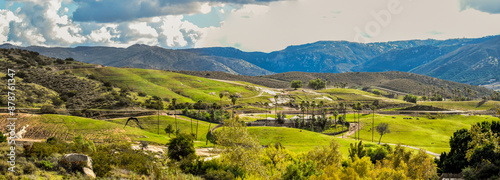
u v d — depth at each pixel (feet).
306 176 157.48
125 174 129.80
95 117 554.87
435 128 583.99
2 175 95.04
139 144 334.03
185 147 209.15
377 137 531.91
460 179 178.40
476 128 165.58
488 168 154.81
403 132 547.49
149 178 131.85
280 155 201.98
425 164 197.88
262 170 159.63
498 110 165.17
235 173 156.46
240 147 161.79
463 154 198.59
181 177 133.90
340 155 203.21
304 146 403.95
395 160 224.53
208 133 485.97
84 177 110.63
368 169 184.44
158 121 527.81
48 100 611.47
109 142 356.79
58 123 413.18
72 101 630.74
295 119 638.12
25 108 514.68
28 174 101.09
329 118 650.84
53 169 110.52
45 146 122.72
